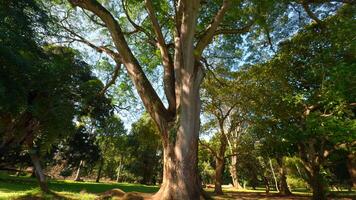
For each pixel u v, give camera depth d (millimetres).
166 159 11906
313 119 13781
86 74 19844
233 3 12133
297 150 23953
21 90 12562
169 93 12992
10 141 15023
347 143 17688
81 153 34688
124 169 56688
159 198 11547
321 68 14672
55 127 15195
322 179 19500
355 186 19844
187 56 12273
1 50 11117
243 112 25594
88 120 29500
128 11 15562
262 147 25438
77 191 18938
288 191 36094
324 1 15984
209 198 19500
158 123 12461
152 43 15242
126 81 16969
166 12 14547
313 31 17938
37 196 13547
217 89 24562
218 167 28375
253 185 55094
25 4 12578
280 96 18094
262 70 19953
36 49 13602
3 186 19438
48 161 32750
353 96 12641
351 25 12414
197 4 11820
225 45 16625
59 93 14914
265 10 13117
